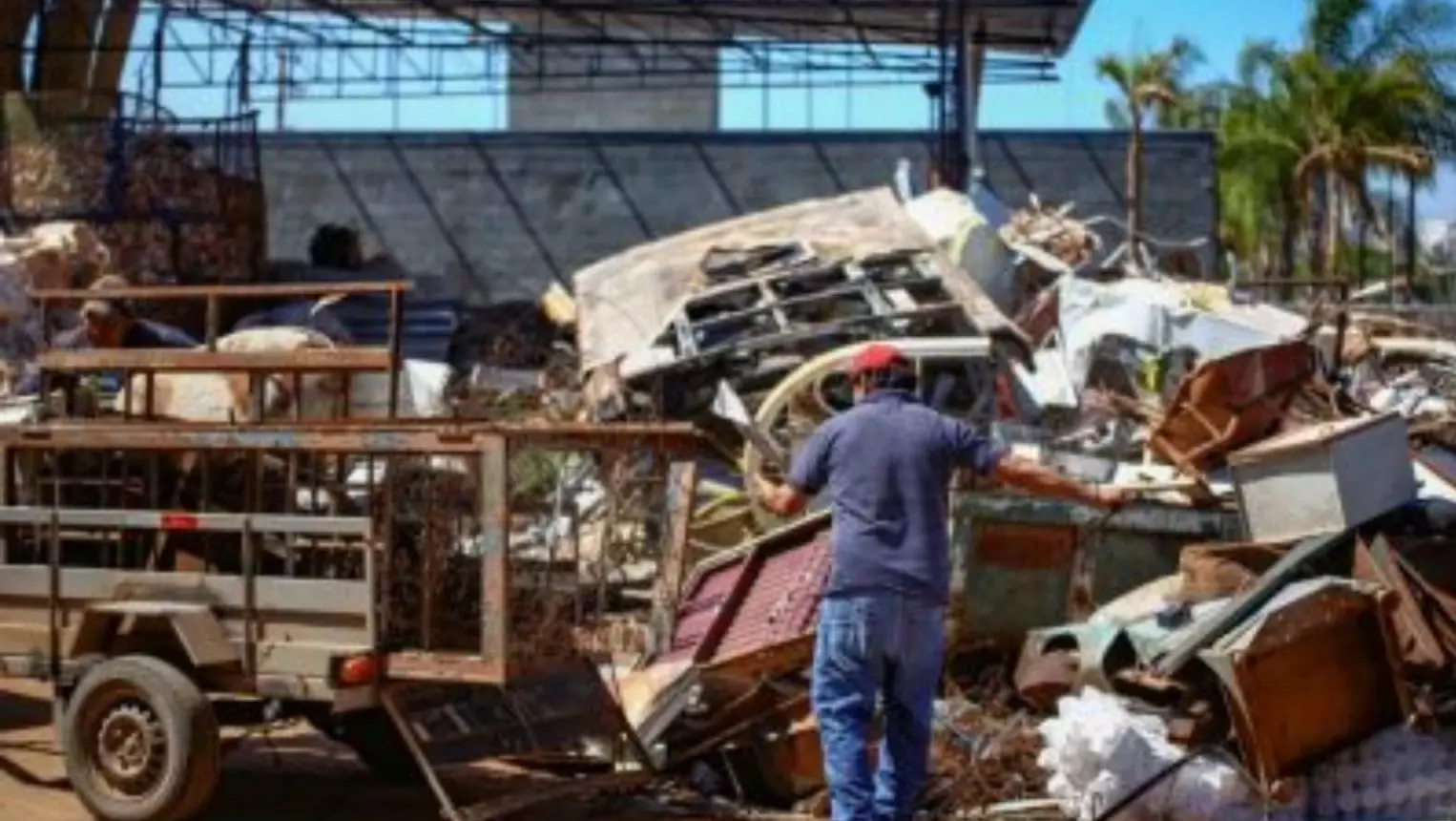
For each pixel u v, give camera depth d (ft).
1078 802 25.58
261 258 81.25
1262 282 79.71
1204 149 98.63
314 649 25.45
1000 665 31.04
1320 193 148.56
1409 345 59.72
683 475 29.12
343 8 96.37
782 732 27.91
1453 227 150.51
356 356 27.55
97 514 26.86
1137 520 30.91
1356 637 25.76
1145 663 26.27
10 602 27.50
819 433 23.66
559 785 26.50
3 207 71.92
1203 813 25.16
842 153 98.02
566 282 99.25
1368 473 27.12
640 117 117.80
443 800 24.91
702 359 53.88
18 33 86.63
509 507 24.85
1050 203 99.19
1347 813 25.64
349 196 100.42
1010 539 30.73
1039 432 48.52
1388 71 144.87
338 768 30.12
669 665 28.68
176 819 25.90
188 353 28.45
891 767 23.34
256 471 26.86
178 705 25.55
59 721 26.99
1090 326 60.80
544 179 99.60
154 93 91.25
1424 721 25.79
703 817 27.20
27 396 44.68
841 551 23.06
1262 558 27.71
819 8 93.97
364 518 25.29
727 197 98.68
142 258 72.54
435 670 25.05
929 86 94.32
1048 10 92.38
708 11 96.07
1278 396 33.96
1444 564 26.63
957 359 50.49
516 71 108.47
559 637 26.89
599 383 54.95
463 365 81.51
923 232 63.10
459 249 99.81
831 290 57.06
